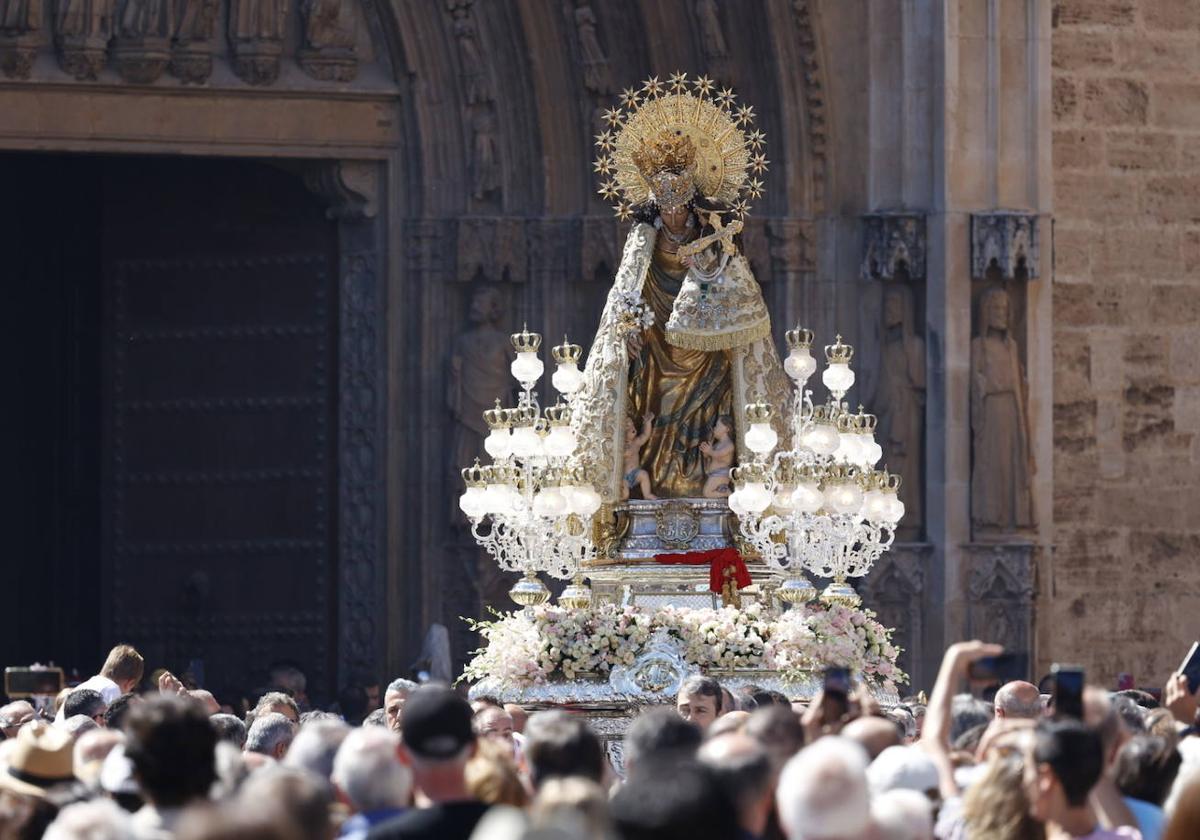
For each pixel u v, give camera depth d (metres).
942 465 85.06
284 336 93.38
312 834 24.95
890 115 86.69
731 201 59.03
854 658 56.03
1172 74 89.62
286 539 93.31
